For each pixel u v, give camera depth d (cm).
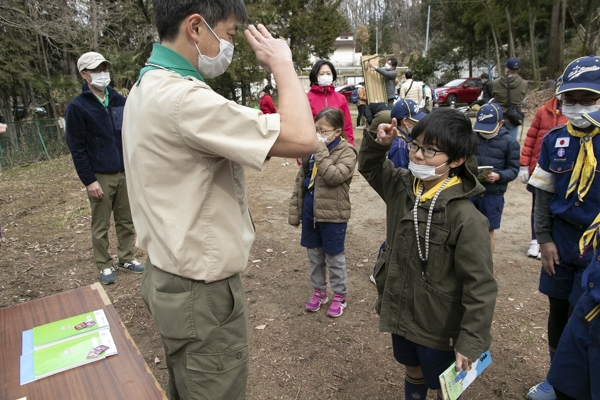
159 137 126
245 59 1908
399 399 237
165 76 129
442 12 3219
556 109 370
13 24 1116
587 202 195
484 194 341
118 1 1302
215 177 133
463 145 162
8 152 1014
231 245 136
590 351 161
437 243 169
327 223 297
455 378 157
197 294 136
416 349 187
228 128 120
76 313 202
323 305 335
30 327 192
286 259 424
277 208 588
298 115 126
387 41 5069
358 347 284
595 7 1811
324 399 239
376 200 617
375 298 346
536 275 374
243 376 148
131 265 405
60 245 476
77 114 341
